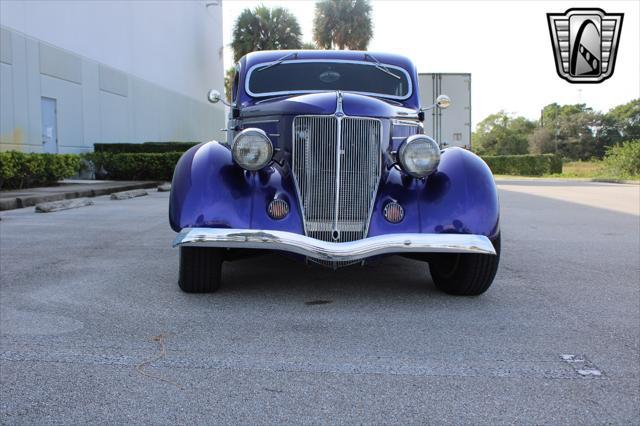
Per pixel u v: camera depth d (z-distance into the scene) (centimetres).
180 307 413
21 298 436
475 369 303
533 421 247
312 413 254
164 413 252
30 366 303
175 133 2938
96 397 267
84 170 1941
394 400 267
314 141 425
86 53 2011
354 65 584
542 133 7106
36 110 1712
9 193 1235
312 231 419
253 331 362
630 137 6725
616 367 307
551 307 423
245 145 413
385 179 437
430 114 1617
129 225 848
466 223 408
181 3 3017
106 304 420
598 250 676
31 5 1688
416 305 424
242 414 252
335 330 365
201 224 397
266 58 580
